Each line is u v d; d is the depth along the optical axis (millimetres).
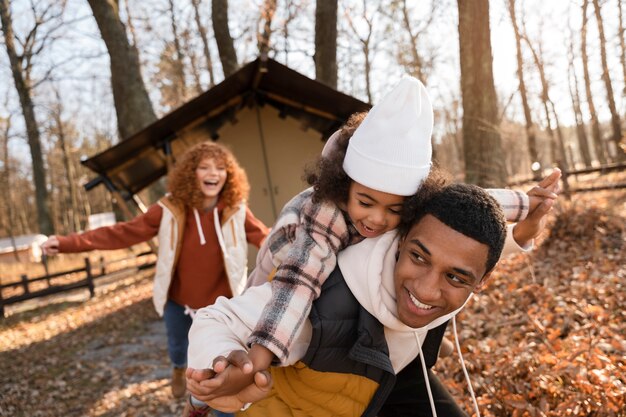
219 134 8383
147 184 8609
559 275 5551
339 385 1617
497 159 8172
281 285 1460
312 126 8383
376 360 1510
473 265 1294
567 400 2627
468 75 8203
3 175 31531
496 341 3764
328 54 10344
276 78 7188
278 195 8539
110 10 11930
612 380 2605
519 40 17219
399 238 1512
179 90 20844
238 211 3832
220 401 1267
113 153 7094
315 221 1564
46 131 28406
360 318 1514
